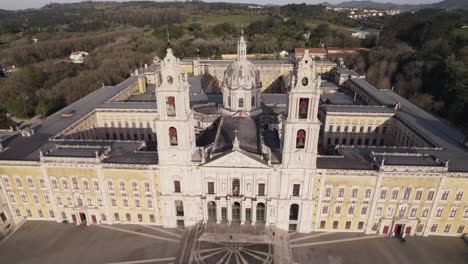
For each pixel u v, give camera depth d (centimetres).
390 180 7869
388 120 12225
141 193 8506
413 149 9081
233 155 7844
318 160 8400
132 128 12950
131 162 8312
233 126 9744
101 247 8125
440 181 7781
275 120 10319
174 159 7975
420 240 8338
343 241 8294
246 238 8238
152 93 16200
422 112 12212
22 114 16925
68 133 10706
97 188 8525
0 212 8600
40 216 9100
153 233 8581
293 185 8100
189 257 7744
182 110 7512
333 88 16500
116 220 8969
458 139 9794
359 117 12306
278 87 19950
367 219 8388
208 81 17762
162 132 7725
